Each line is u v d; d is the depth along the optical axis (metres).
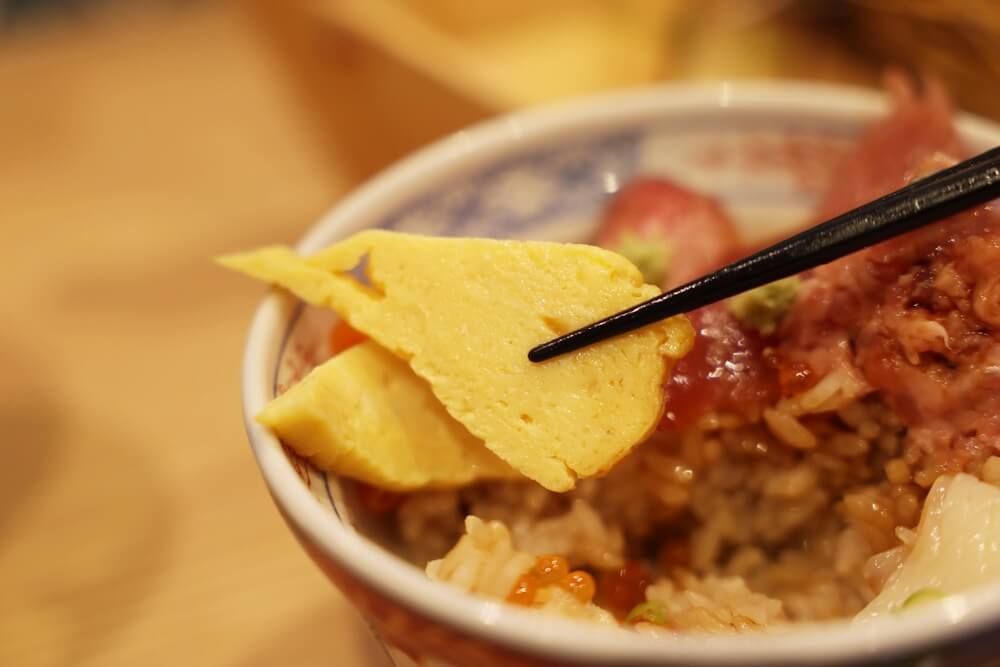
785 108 0.22
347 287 0.17
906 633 0.12
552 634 0.13
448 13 0.39
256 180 0.36
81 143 0.38
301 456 0.16
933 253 0.16
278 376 0.17
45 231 0.33
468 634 0.13
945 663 0.12
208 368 0.27
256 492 0.24
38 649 0.21
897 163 0.19
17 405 0.26
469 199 0.21
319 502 0.15
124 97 0.41
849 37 0.31
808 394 0.16
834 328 0.16
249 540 0.23
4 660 0.21
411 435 0.17
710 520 0.18
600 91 0.33
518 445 0.15
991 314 0.15
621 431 0.15
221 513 0.23
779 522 0.17
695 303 0.15
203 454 0.25
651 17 0.35
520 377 0.16
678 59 0.32
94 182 0.36
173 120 0.39
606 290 0.16
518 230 0.22
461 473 0.17
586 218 0.22
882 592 0.15
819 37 0.32
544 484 0.15
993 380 0.15
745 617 0.16
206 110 0.40
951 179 0.14
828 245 0.15
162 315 0.29
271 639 0.21
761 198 0.23
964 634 0.12
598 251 0.16
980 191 0.14
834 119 0.22
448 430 0.17
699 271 0.20
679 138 0.23
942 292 0.16
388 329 0.16
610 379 0.15
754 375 0.17
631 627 0.15
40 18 0.50
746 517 0.18
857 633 0.12
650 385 0.15
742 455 0.17
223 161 0.37
